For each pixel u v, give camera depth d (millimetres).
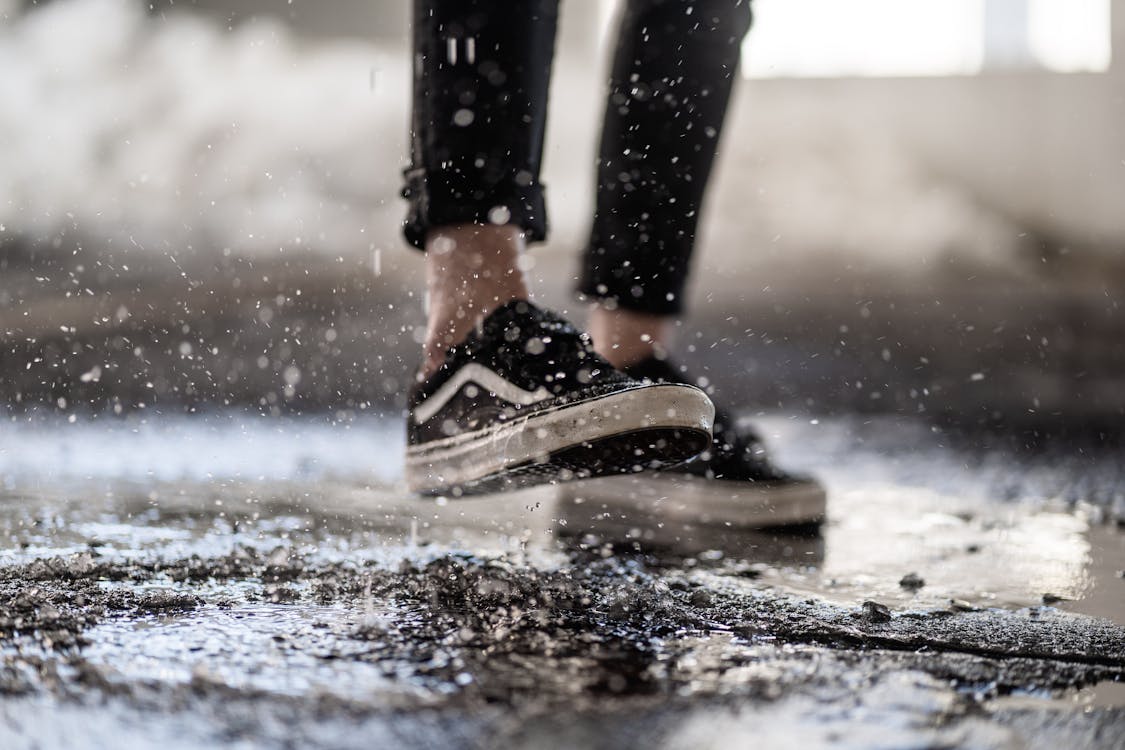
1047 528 2281
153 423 2967
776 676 1752
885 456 2865
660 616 1870
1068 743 1664
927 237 6816
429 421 2092
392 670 1742
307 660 1756
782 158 7230
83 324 4398
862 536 2227
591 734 1660
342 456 2678
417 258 6273
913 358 4598
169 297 4980
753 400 3826
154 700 1689
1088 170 6945
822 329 5125
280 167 6734
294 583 1936
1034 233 6969
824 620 1880
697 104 2238
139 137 6535
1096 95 6969
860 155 7195
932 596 1970
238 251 6027
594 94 7332
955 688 1739
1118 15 6949
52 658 1749
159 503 2277
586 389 1989
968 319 5324
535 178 2086
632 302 2260
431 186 2066
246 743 1642
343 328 4641
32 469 2504
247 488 2389
